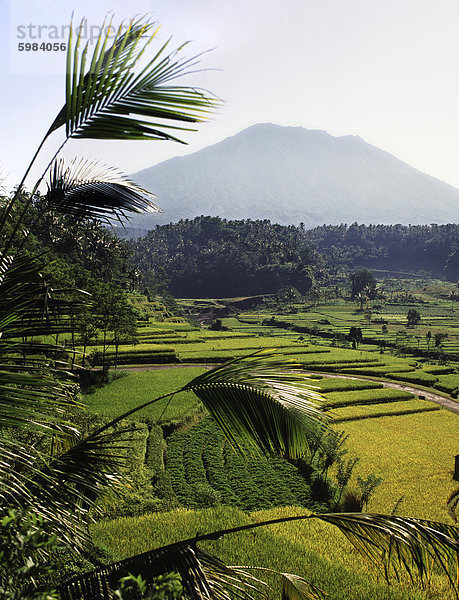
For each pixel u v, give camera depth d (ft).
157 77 14.74
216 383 19.10
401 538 17.31
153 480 82.33
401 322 438.40
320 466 97.09
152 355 195.83
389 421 142.72
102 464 19.25
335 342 335.47
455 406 167.22
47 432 16.80
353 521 18.47
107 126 14.87
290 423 18.12
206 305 584.81
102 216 18.51
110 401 126.72
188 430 115.44
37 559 14.40
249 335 287.07
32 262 17.47
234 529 18.72
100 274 281.74
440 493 93.91
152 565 16.99
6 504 15.70
